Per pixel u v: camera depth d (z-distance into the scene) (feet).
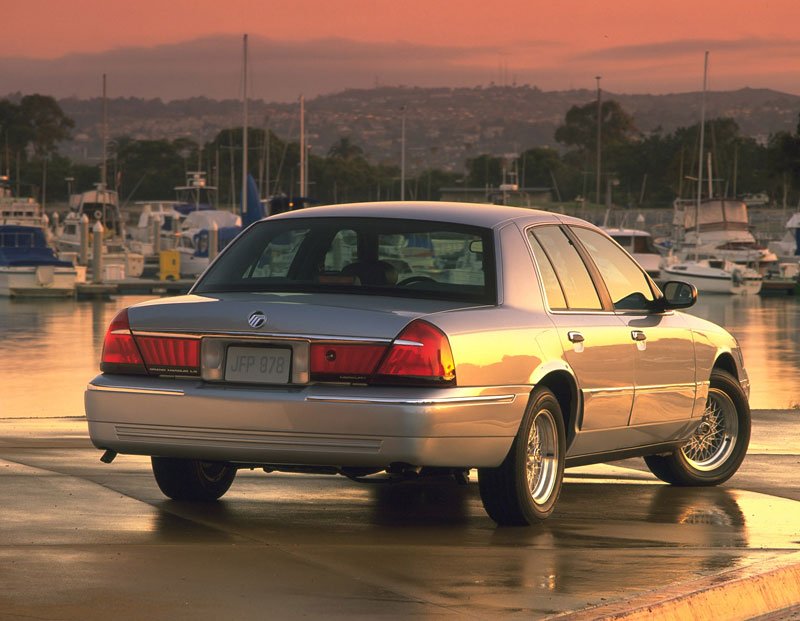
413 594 29.84
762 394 134.10
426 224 39.34
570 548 35.70
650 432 44.11
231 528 37.06
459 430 35.27
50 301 289.53
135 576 30.48
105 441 36.91
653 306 44.57
